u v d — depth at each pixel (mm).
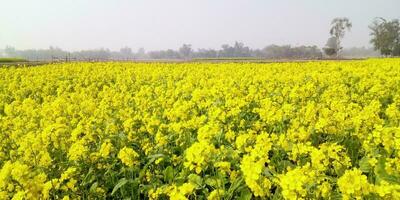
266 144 5102
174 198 4016
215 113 7602
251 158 4246
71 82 19328
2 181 4316
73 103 11297
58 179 5160
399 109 9602
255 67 24094
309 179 4043
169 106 10195
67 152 6523
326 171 5199
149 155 6148
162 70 22891
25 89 15789
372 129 6723
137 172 5961
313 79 16141
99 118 9031
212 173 5359
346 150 6383
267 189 4215
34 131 7945
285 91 11570
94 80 19281
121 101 11203
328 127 6711
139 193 5445
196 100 10602
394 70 20031
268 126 7781
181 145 6574
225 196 4641
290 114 7766
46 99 12875
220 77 18391
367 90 13477
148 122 7594
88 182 5504
